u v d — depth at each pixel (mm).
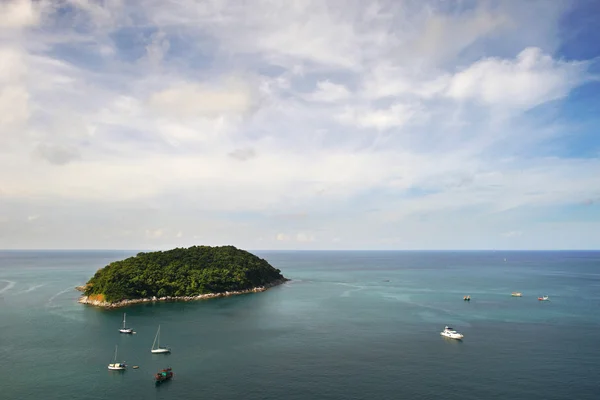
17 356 103812
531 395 82438
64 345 113375
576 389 85375
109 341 117562
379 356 105812
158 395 81688
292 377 91312
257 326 138000
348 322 145000
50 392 82812
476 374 93500
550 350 111312
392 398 81000
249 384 87312
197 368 96562
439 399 80562
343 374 93188
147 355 105562
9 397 80312
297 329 134125
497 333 129750
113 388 84875
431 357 105250
